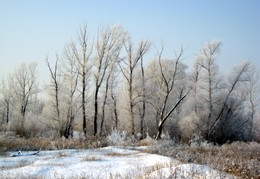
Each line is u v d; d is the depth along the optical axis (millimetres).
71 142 23016
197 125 37344
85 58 35094
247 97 40812
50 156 17703
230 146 25938
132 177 10438
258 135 42500
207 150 21469
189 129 37281
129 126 39812
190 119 37438
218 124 38531
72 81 36531
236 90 39688
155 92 41688
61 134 36500
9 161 15930
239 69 38500
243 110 40688
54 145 22297
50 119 38469
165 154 17641
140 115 39562
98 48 35281
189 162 13961
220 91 38594
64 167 13852
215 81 38375
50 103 38219
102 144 23828
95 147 22734
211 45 38562
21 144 21938
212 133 38250
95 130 34062
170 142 23172
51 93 37500
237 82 38688
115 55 36375
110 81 38781
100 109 42375
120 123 41094
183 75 45312
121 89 41750
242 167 11938
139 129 40219
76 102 36688
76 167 13758
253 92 42219
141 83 39719
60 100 37250
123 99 40625
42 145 21797
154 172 10711
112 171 12516
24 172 12758
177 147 20938
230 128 39312
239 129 40000
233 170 11570
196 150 19719
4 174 12227
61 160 15930
